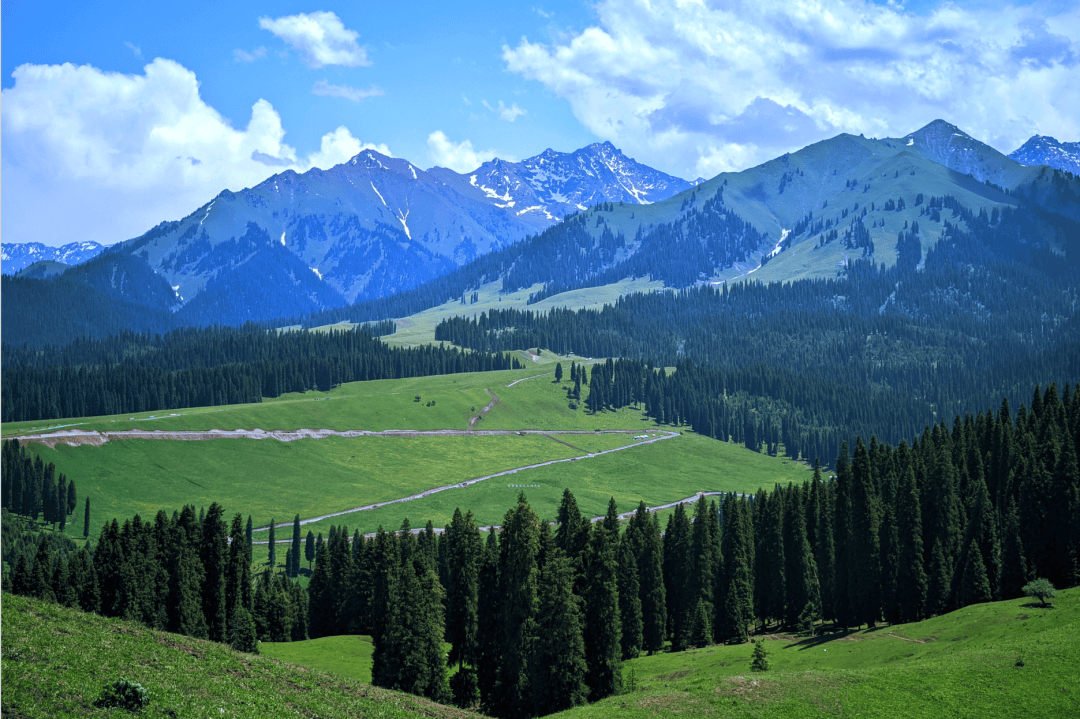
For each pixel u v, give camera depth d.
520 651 83.00
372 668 93.56
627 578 105.50
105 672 42.12
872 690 65.19
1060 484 104.69
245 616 111.81
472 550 98.69
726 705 62.41
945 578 103.88
